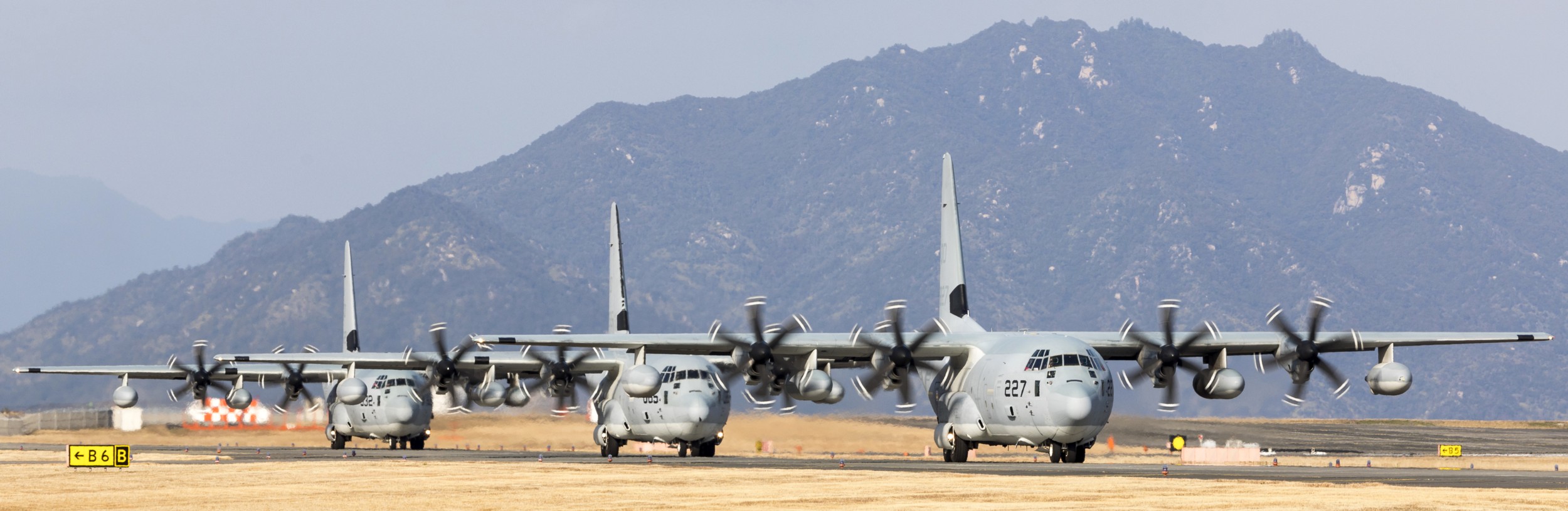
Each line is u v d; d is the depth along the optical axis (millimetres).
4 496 54438
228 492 55719
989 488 54250
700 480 59812
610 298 104562
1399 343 82688
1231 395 81688
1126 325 83438
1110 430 129500
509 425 128875
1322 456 99500
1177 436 103812
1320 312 81688
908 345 80312
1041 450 80875
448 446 121750
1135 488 53781
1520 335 82812
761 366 80250
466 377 99938
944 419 82688
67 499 52938
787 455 102562
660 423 87750
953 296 87812
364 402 108688
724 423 89375
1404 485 55625
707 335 82438
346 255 126250
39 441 127188
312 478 62688
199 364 118562
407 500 51438
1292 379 82688
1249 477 60750
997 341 79812
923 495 51656
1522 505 47000
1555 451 110875
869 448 111188
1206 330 82000
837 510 46625
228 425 145375
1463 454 106500
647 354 88625
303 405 145625
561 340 80812
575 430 126812
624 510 47375
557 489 55781
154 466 73688
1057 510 45844
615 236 104312
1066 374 73812
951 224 88750
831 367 90750
